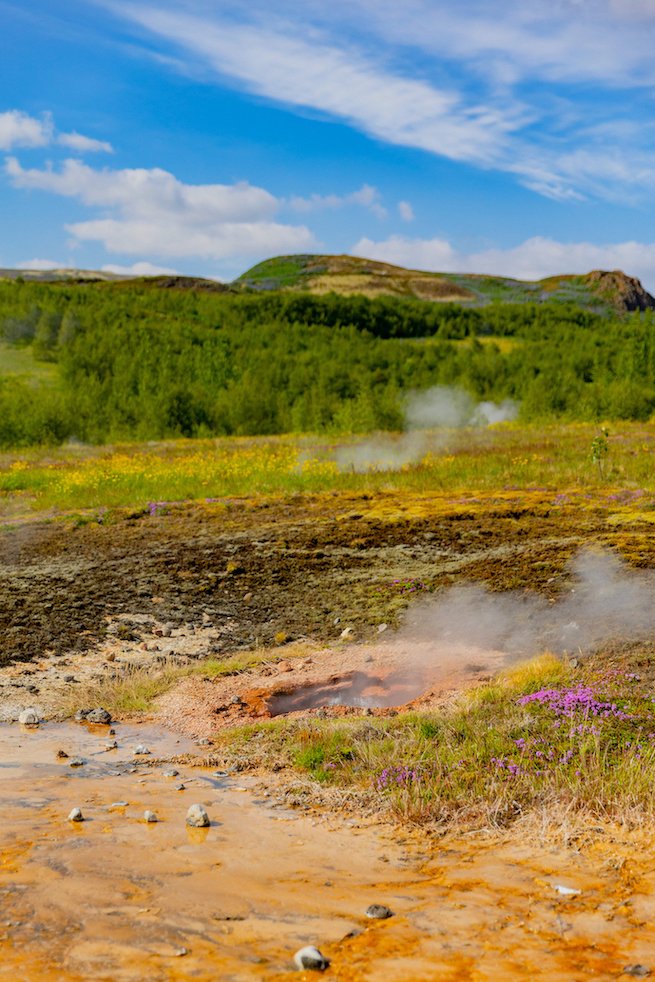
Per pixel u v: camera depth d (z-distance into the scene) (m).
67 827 3.66
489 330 156.38
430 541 11.20
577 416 42.31
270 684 6.62
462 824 3.88
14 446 37.22
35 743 5.40
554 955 2.41
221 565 10.52
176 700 6.36
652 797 3.82
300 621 8.44
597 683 5.56
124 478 18.02
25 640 7.82
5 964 2.21
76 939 2.40
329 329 135.62
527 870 3.25
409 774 4.41
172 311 134.50
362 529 12.00
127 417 42.25
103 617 8.61
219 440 35.59
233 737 5.47
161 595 9.37
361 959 2.34
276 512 13.84
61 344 82.56
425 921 2.68
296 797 4.34
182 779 4.70
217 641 7.96
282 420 45.94
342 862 3.38
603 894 2.96
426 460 19.08
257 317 141.00
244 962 2.29
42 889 2.81
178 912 2.66
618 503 12.87
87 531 12.98
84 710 6.07
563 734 4.73
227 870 3.18
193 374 57.84
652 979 2.24
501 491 14.67
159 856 3.29
